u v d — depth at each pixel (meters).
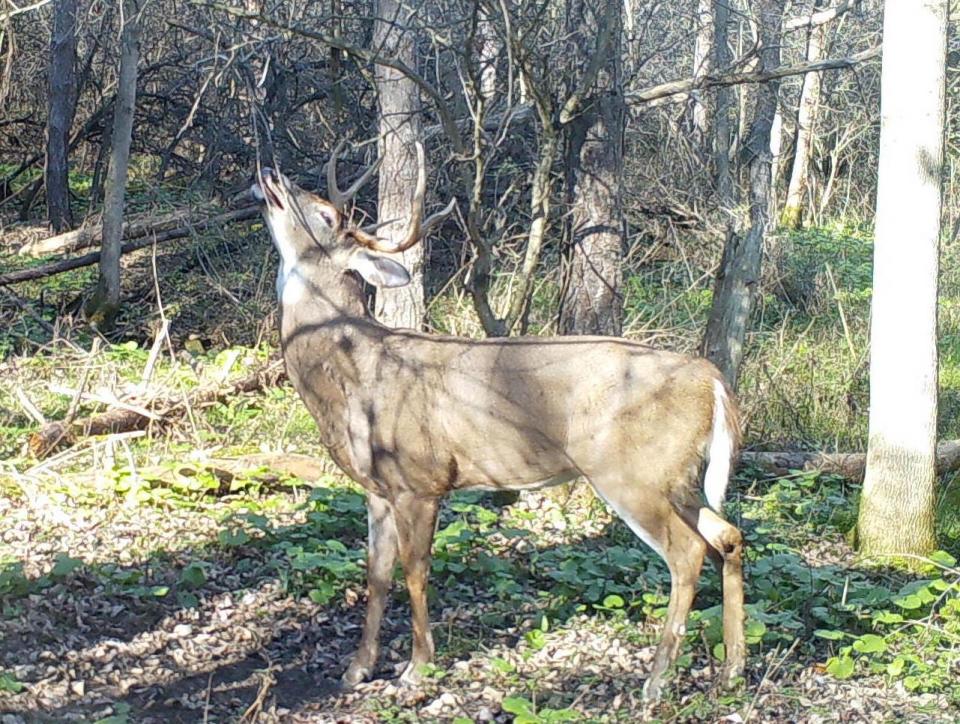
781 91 14.08
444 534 4.16
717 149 10.55
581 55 4.98
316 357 3.43
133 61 7.82
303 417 5.93
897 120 4.37
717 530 3.33
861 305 8.90
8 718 2.93
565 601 3.91
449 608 3.89
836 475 5.51
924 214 4.41
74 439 5.19
